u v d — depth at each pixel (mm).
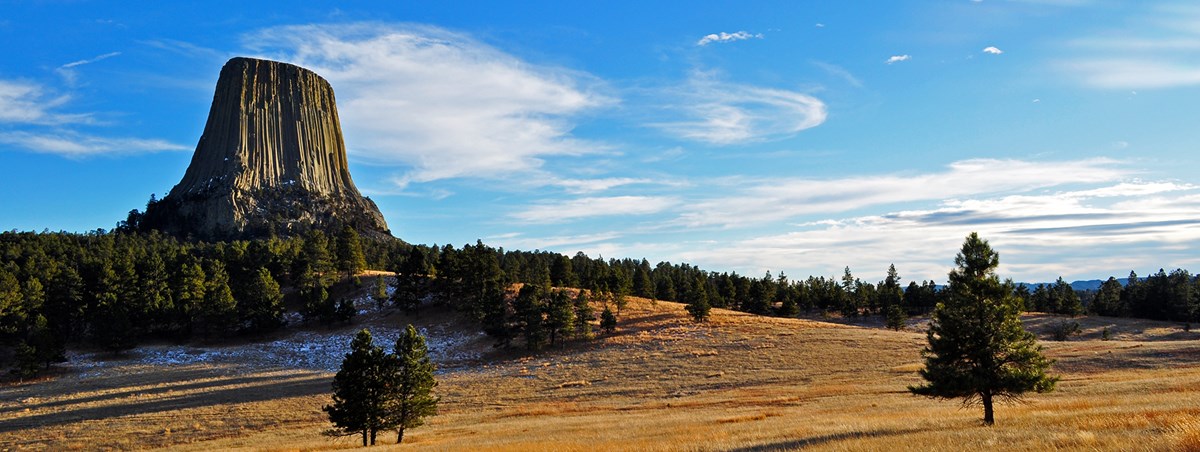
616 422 39344
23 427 55500
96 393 71625
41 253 134500
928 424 26531
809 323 108312
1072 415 24625
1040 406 32594
